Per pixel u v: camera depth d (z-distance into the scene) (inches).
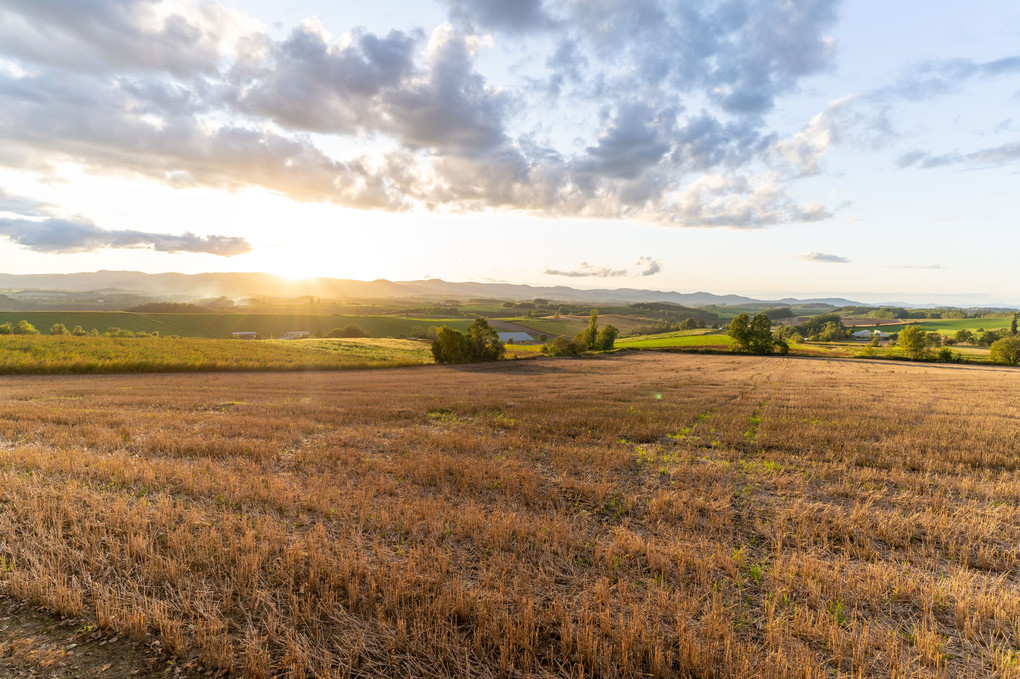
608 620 175.0
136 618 169.8
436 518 280.5
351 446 494.3
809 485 390.0
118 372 1520.7
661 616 187.8
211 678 150.6
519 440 521.0
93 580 202.2
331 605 185.6
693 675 156.9
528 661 158.2
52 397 876.0
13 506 271.6
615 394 1074.7
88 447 447.2
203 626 166.6
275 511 291.9
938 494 350.6
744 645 169.6
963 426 667.4
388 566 219.8
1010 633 185.6
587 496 346.6
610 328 3654.0
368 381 1421.0
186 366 1659.7
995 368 2303.2
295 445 498.3
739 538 274.4
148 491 322.3
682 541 263.9
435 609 182.9
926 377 1702.8
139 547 222.5
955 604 204.8
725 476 408.5
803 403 936.9
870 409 852.6
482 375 1712.6
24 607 184.1
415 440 522.6
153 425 562.6
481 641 170.2
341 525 272.8
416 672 156.0
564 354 3225.9
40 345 1717.5
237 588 196.7
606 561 235.5
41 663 153.9
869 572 229.9
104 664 155.3
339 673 151.4
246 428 555.5
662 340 4527.6
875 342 4084.6
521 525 270.1
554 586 211.9
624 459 447.2
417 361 2269.9
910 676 159.6
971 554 261.3
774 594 207.6
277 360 1947.6
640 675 156.9
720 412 800.3
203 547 227.9
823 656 170.1
